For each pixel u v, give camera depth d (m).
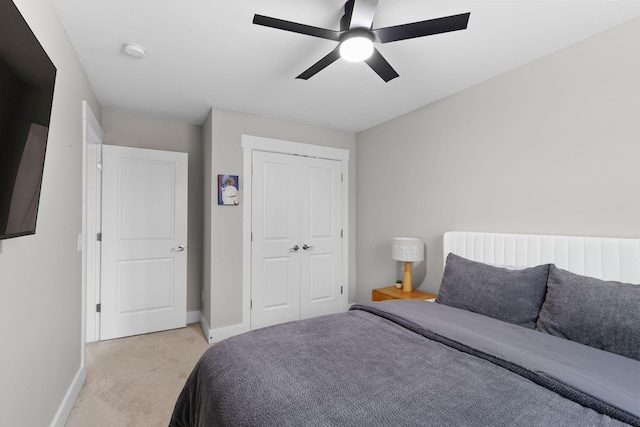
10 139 1.04
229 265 3.22
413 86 2.65
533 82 2.22
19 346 1.31
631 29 1.78
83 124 2.31
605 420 0.92
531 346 1.43
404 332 1.66
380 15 1.75
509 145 2.37
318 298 3.81
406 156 3.31
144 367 2.55
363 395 1.06
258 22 1.51
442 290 2.26
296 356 1.36
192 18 1.78
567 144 2.04
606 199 1.87
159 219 3.40
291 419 0.94
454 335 1.52
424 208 3.09
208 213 3.26
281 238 3.55
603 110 1.88
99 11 1.71
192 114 3.38
